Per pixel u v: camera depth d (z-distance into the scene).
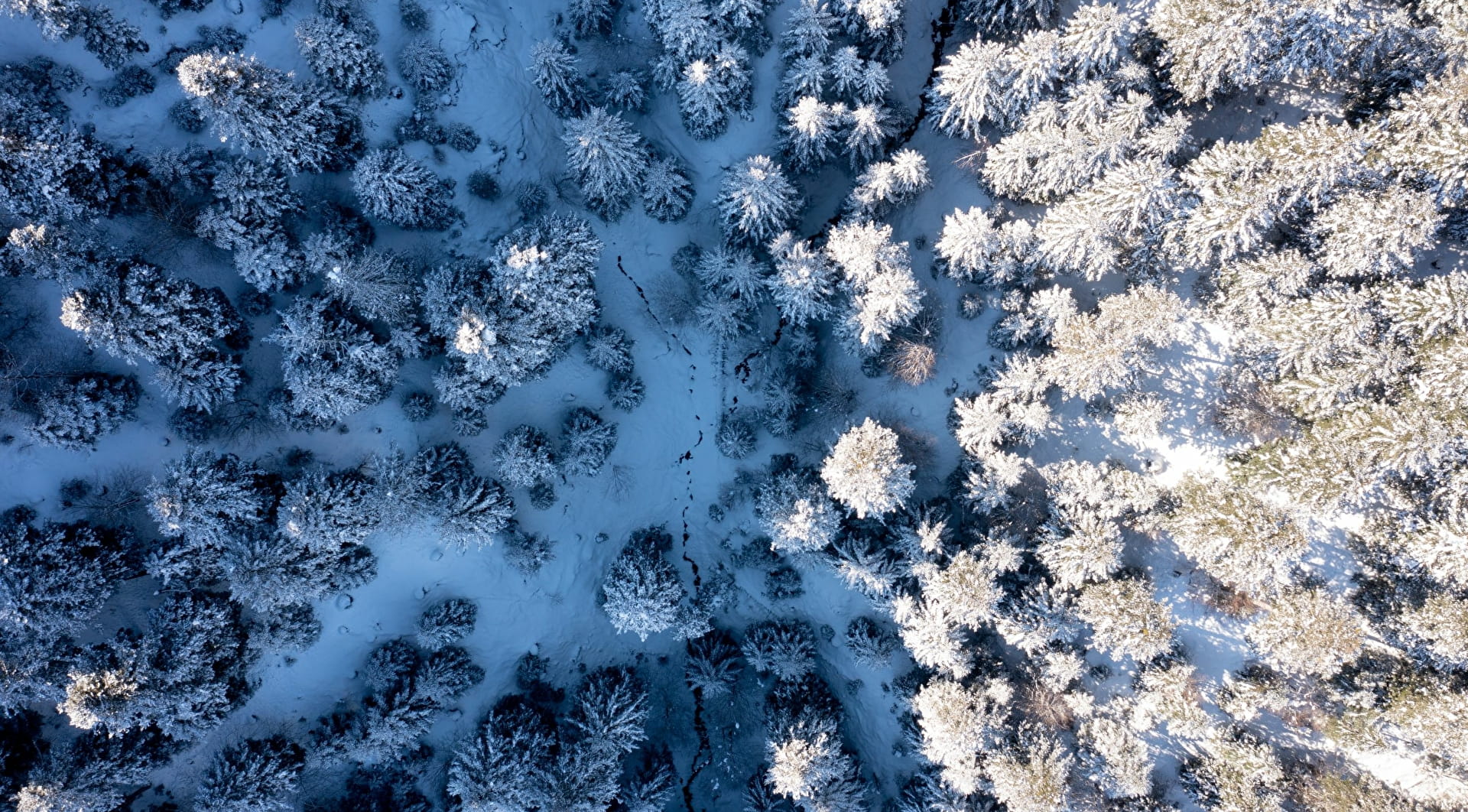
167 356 28.02
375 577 32.72
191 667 28.20
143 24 29.52
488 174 32.47
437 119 31.91
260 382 30.84
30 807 27.30
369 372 29.66
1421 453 24.95
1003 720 30.72
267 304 30.41
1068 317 28.72
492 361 28.95
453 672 32.56
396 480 30.05
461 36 32.06
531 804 31.17
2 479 29.14
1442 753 27.73
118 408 28.86
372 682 32.47
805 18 28.70
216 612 29.20
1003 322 30.58
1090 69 27.08
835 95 30.11
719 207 31.20
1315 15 24.31
